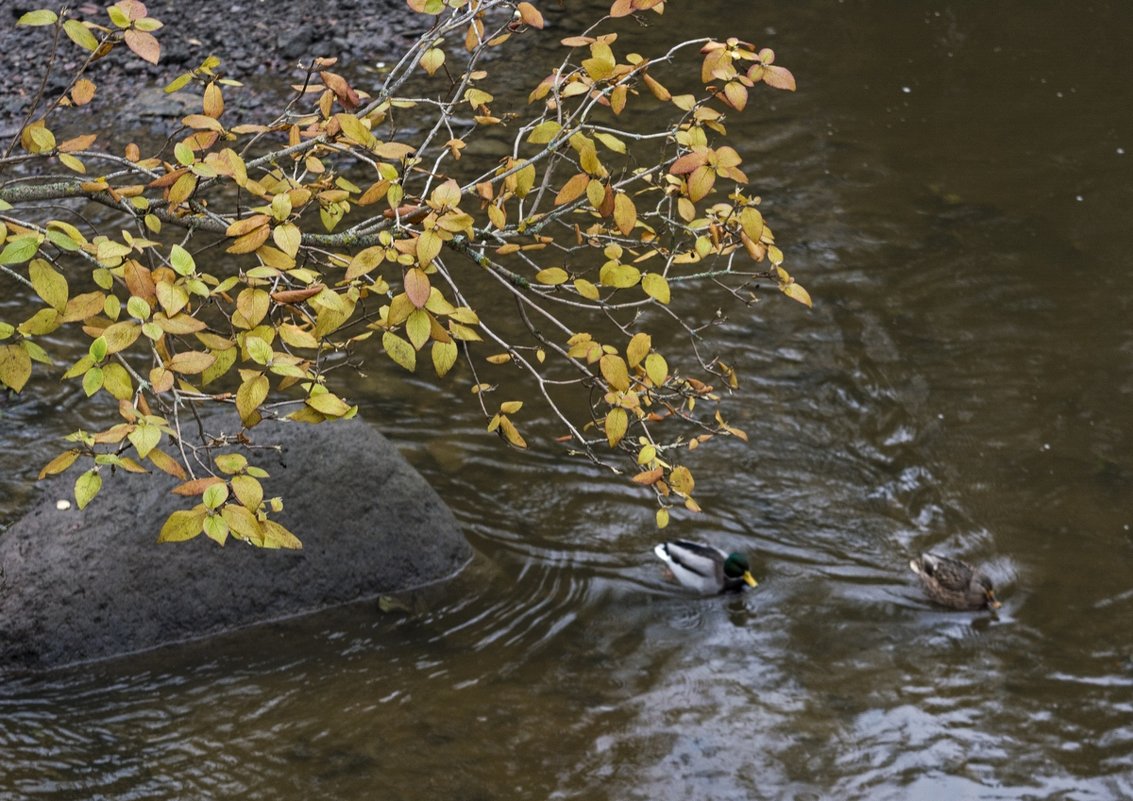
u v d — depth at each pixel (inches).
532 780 227.9
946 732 242.5
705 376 366.3
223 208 445.1
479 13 202.5
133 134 504.1
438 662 260.2
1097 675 257.3
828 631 271.7
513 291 175.5
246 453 277.9
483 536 298.8
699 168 159.9
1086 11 637.9
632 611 277.7
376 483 284.8
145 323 130.1
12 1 613.9
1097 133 513.3
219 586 266.5
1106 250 433.4
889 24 624.7
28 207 449.4
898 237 442.3
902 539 302.7
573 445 335.6
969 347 382.3
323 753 232.8
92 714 241.9
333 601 275.4
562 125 177.5
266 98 534.3
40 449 325.7
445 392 356.5
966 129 520.4
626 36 602.2
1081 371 370.0
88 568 260.1
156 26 153.9
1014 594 283.0
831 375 368.8
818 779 230.8
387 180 158.9
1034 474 326.3
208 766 229.0
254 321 131.6
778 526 307.0
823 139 510.6
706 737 240.7
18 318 385.4
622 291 410.0
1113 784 229.6
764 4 647.1
